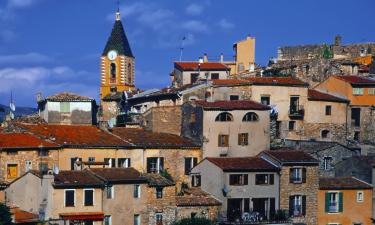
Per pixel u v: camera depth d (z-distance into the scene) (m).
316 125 155.25
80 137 136.50
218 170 131.25
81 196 122.12
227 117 142.38
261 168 132.62
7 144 129.38
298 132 153.75
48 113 153.50
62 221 119.75
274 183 133.50
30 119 152.62
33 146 130.25
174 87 166.62
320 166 142.38
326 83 164.00
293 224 132.75
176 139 141.75
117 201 124.38
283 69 177.62
